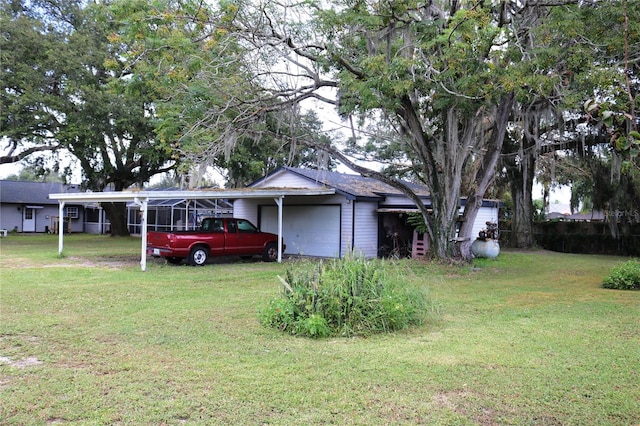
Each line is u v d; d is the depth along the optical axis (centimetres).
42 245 2297
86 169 2586
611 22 1035
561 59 1084
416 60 1109
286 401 415
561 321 739
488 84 1123
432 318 750
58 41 2202
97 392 432
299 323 645
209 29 1217
